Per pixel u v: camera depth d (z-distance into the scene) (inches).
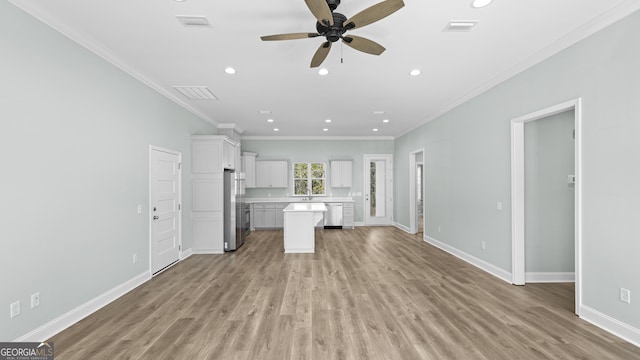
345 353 87.8
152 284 150.3
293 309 119.0
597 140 103.1
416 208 298.4
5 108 86.0
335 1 88.0
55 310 101.3
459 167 197.2
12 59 87.9
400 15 99.0
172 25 104.8
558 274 149.9
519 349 89.7
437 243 233.1
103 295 124.5
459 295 133.1
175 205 191.2
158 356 86.7
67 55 107.0
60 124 104.3
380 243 249.4
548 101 124.0
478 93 174.1
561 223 149.3
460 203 196.2
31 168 93.6
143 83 154.8
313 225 218.2
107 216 128.0
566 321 107.5
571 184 148.9
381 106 212.8
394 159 350.9
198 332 100.8
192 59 133.3
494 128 160.2
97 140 122.2
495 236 160.9
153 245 164.9
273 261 193.5
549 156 148.6
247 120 258.4
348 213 335.6
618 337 96.0
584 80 107.7
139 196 151.9
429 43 119.1
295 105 209.6
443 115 219.5
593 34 104.0
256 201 330.0
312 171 350.6
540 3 92.5
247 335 98.5
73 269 109.3
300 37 92.2
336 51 125.9
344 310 117.7
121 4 92.1
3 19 85.4
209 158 217.5
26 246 91.7
